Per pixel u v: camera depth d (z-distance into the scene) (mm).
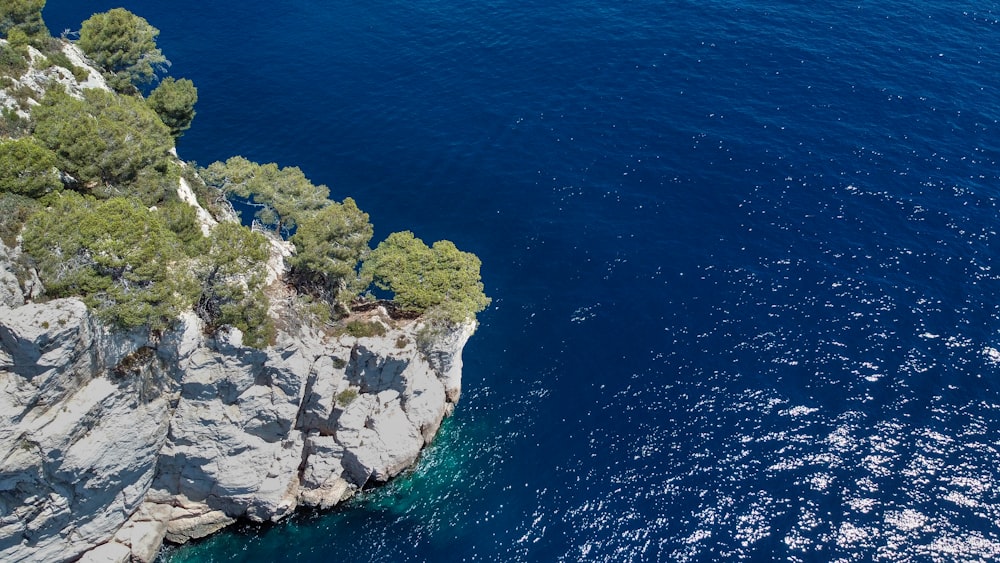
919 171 110562
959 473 76625
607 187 110688
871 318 91500
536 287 97188
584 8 145625
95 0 140375
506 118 121688
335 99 124375
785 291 95188
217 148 113562
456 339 78125
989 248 99625
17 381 56031
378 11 144875
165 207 70812
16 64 74938
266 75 128250
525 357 89062
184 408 66062
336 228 73125
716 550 71562
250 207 102438
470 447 80562
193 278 63250
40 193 62000
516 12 144500
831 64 130125
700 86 126938
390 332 73812
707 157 114500
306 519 75188
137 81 97125
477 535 73562
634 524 73688
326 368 70688
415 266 77312
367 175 111750
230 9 143750
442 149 116375
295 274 75312
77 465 60062
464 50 135375
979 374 85250
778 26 139500
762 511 74250
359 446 74062
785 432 80562
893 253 99375
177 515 71938
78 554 66875
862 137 116188
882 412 82000
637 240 102875
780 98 124000
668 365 87625
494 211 107500
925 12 141625
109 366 60688
